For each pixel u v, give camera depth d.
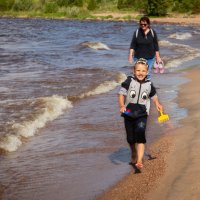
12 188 15.81
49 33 95.38
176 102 28.41
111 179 16.38
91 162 18.23
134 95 16.61
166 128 22.52
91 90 32.16
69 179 16.53
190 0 177.62
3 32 94.62
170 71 42.44
